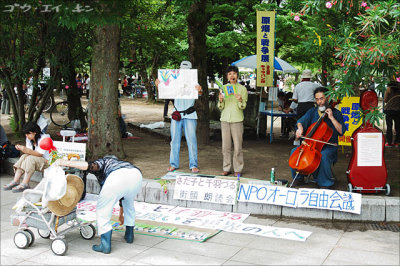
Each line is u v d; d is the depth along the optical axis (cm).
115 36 814
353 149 613
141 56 2517
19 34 1015
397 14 516
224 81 1988
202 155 905
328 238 514
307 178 675
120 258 457
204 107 1021
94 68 822
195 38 996
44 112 1694
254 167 791
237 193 618
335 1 579
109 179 467
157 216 597
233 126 706
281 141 1140
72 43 1051
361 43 577
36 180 780
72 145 605
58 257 460
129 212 498
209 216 598
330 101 648
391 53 532
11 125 1302
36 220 478
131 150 970
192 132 737
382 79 596
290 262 445
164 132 1212
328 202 577
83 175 658
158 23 1872
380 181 608
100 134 830
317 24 659
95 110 830
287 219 588
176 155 755
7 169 842
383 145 607
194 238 513
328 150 635
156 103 2575
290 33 1526
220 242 504
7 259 454
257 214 607
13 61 1030
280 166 802
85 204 645
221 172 747
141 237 520
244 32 1786
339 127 623
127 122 1564
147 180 679
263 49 1006
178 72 712
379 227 552
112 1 509
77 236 525
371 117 585
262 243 500
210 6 1592
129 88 3266
